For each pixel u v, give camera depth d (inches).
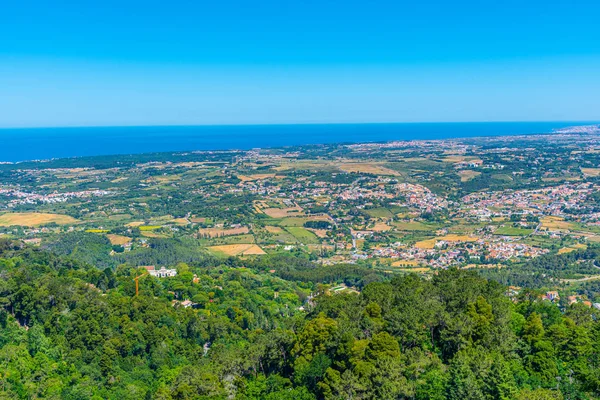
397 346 4623.5
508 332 4783.5
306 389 4571.9
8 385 5152.6
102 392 5561.0
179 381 5167.3
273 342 5457.7
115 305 7288.4
